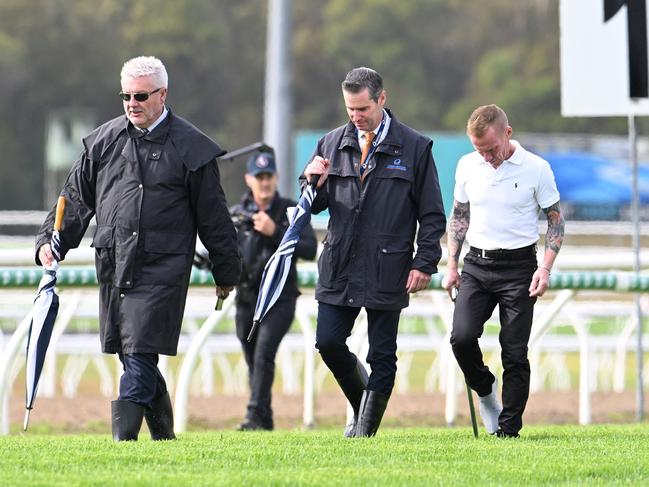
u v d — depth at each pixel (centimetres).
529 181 2369
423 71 19038
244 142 18150
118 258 2223
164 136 2236
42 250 2272
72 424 3606
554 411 4003
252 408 3161
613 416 3856
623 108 3466
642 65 3459
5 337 4438
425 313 4469
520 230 2377
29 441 2270
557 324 4681
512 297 2381
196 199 2252
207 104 18675
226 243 2275
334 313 2378
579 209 11906
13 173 18212
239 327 3225
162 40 18362
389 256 2350
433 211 2367
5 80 18325
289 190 6444
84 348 4459
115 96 18838
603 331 5856
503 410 2419
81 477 1720
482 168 2389
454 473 1811
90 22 18775
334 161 2372
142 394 2227
